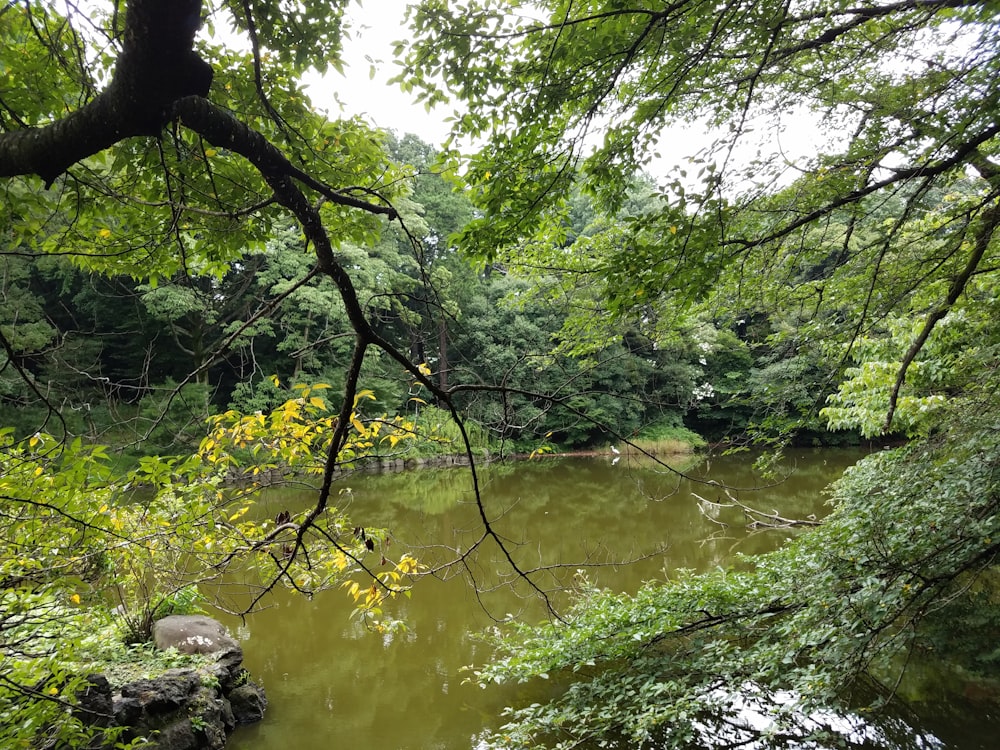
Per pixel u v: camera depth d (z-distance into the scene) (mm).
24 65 2602
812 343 4219
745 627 4863
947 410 4812
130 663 4832
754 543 9828
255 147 1837
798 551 5867
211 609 7531
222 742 4746
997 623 4715
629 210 14195
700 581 5977
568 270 4273
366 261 17672
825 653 3760
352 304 1991
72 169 2777
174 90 1594
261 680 6043
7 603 2539
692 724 4129
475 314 20609
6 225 2883
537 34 2861
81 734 2861
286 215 3357
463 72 2838
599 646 5082
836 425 7020
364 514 13383
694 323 5406
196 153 2580
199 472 3234
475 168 3209
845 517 5160
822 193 3656
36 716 2527
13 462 2361
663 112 3195
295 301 15539
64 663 2793
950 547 3650
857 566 4121
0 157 1694
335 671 6211
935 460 4418
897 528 4234
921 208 3703
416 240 2441
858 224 4215
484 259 3494
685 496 14977
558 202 3531
